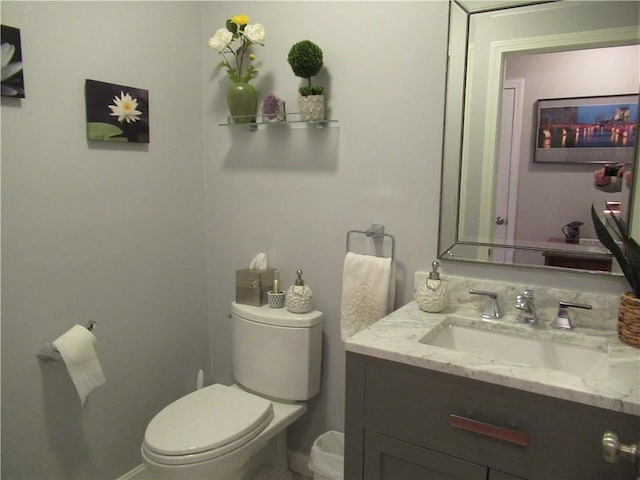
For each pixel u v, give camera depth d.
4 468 1.51
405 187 1.65
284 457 1.96
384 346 1.19
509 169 1.46
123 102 1.74
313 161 1.84
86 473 1.76
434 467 1.15
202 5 2.05
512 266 1.48
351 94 1.71
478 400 1.07
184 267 2.09
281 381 1.79
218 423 1.55
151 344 1.97
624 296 1.24
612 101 1.31
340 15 1.70
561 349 1.31
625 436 0.92
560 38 1.35
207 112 2.10
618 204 1.32
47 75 1.51
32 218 1.51
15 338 1.50
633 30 1.27
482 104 1.48
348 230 1.79
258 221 2.02
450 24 1.49
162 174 1.94
